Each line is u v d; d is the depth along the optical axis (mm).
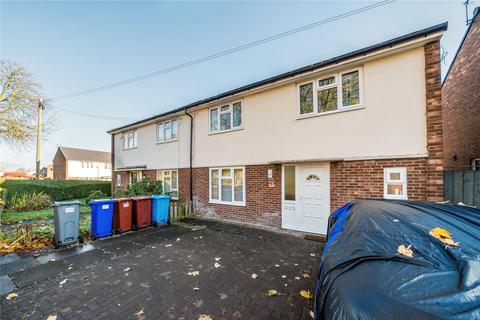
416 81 5082
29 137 15602
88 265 4211
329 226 3971
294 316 2672
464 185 4852
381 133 5453
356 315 1111
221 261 4383
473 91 7090
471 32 7074
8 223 7742
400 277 1290
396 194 5234
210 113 9281
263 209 7430
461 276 1240
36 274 3816
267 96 7500
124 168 13141
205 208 9156
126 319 2623
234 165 8266
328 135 6227
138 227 7000
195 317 2652
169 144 10922
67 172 40156
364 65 5719
